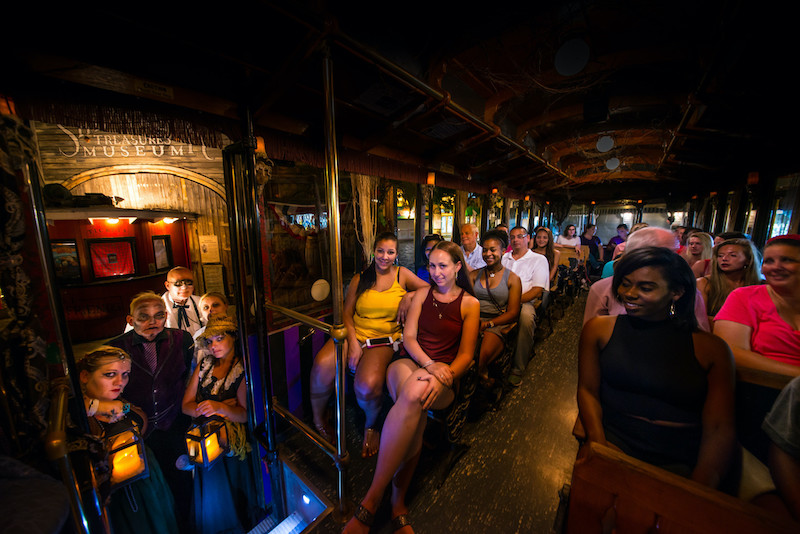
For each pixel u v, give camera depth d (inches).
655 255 38.1
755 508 28.0
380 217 191.0
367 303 83.8
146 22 46.9
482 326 88.7
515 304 101.7
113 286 204.7
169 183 214.2
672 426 40.1
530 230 354.6
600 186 413.1
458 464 75.3
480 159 185.5
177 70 58.2
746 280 74.9
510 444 82.3
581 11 85.8
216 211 222.2
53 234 187.3
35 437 47.6
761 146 144.1
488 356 90.6
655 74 126.4
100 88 52.1
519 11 82.7
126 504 71.2
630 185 395.9
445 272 70.2
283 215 147.3
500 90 138.8
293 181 153.1
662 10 86.0
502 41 101.8
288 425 90.8
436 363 65.6
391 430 58.2
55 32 45.4
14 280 45.1
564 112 161.3
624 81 131.9
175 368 89.8
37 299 48.0
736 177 197.2
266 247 80.1
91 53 49.4
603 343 45.3
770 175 158.1
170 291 116.6
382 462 57.4
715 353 37.6
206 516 84.8
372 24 83.0
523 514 62.4
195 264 230.8
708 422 37.4
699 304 53.9
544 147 215.9
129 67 53.5
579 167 304.0
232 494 88.6
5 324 44.6
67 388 51.8
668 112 159.8
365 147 106.5
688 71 120.8
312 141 93.1
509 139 143.8
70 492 44.2
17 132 44.6
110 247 203.9
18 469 36.0
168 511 79.0
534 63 115.0
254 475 88.7
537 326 153.7
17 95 45.3
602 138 185.0
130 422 68.9
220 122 68.0
